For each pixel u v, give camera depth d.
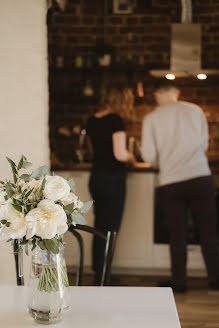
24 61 2.49
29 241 1.21
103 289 1.53
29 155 2.51
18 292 1.50
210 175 3.56
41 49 2.49
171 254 3.61
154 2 4.76
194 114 3.47
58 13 4.82
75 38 4.83
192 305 3.30
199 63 4.20
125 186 3.73
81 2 4.80
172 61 4.23
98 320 1.28
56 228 1.16
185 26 4.19
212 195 3.55
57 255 1.25
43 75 2.52
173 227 3.59
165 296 1.47
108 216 3.68
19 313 1.33
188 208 3.91
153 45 4.79
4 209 1.17
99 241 3.72
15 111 2.50
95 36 4.83
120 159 3.58
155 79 4.77
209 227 3.55
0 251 2.43
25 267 2.43
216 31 4.71
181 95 4.77
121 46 4.82
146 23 4.78
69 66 4.83
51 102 4.86
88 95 4.73
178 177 3.52
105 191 3.64
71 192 1.32
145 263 3.98
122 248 3.98
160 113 3.53
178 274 3.59
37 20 2.47
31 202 1.19
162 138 3.53
